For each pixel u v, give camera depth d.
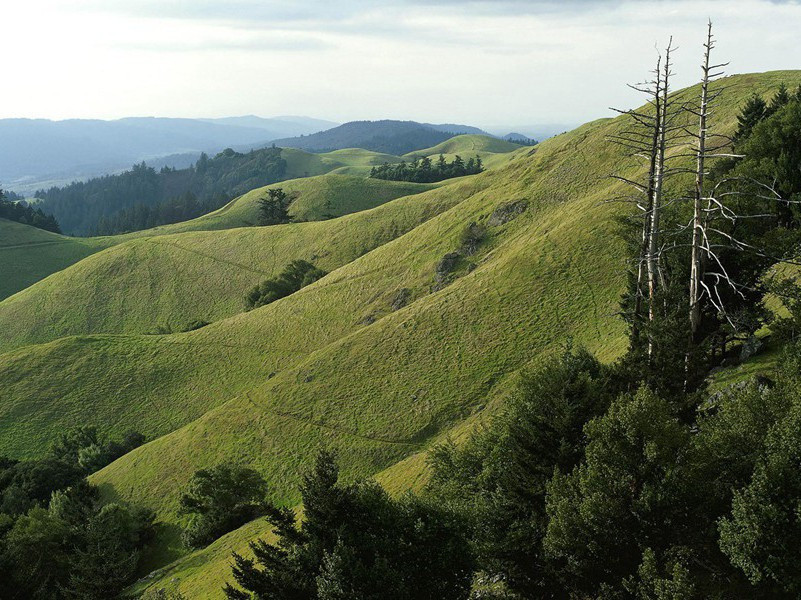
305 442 68.19
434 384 68.62
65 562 52.81
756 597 18.20
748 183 37.78
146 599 37.38
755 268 33.78
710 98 29.48
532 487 24.06
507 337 70.56
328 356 82.38
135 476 73.94
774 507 16.78
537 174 111.75
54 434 92.00
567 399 24.95
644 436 19.81
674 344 27.25
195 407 93.12
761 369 30.19
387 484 51.25
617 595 18.86
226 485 59.00
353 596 19.09
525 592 23.12
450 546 21.78
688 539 19.22
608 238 77.56
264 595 21.52
